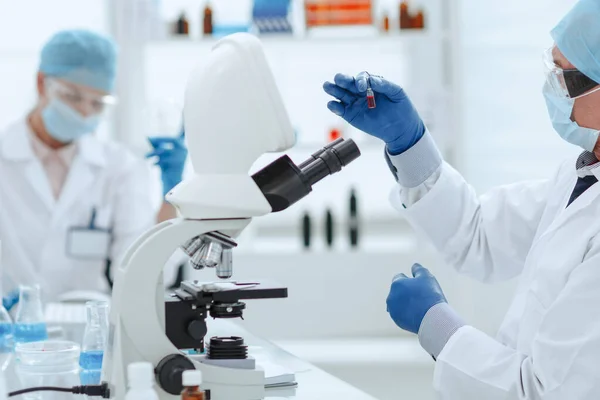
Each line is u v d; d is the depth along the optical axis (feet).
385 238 15.03
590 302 4.62
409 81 14.60
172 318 4.73
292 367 5.79
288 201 4.66
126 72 13.66
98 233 10.75
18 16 14.07
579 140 5.42
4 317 6.91
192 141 4.53
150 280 4.49
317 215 14.96
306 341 14.30
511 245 6.48
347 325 13.73
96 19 14.23
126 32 13.65
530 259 5.79
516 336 5.67
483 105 12.86
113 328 4.57
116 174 11.15
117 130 13.76
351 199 13.88
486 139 12.80
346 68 14.65
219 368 4.62
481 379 5.05
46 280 10.64
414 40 13.93
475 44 13.16
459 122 13.74
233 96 4.44
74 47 9.82
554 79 5.27
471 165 13.56
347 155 4.85
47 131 10.36
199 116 4.49
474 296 13.10
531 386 4.82
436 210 6.63
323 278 13.69
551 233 5.45
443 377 5.21
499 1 11.98
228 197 4.42
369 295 13.71
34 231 10.64
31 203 10.68
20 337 6.72
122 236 11.05
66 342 6.03
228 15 14.49
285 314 13.71
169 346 4.51
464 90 13.74
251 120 4.45
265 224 15.12
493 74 12.36
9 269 10.54
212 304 4.82
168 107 9.93
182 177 9.86
